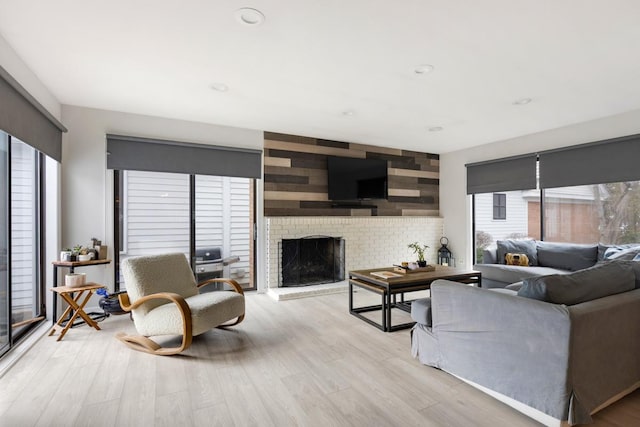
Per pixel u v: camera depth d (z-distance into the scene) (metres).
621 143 3.84
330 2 1.92
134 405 1.96
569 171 4.32
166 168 4.07
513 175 4.98
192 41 2.36
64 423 1.79
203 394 2.08
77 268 3.65
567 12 1.98
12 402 1.98
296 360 2.56
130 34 2.27
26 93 2.44
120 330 3.21
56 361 2.53
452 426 1.77
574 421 1.67
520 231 5.36
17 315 3.00
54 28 2.19
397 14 2.03
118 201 3.98
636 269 2.28
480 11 1.99
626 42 2.32
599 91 3.23
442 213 6.14
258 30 2.22
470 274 3.61
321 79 3.00
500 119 4.15
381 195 5.44
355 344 2.88
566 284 1.87
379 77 2.95
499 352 1.95
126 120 3.91
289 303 4.20
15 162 2.94
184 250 4.43
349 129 4.64
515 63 2.66
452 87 3.16
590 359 1.77
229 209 4.84
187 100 3.54
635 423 1.81
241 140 4.57
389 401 2.01
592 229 4.46
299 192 4.96
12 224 2.87
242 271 4.97
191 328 2.59
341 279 5.12
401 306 3.86
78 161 3.67
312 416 1.86
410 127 4.52
